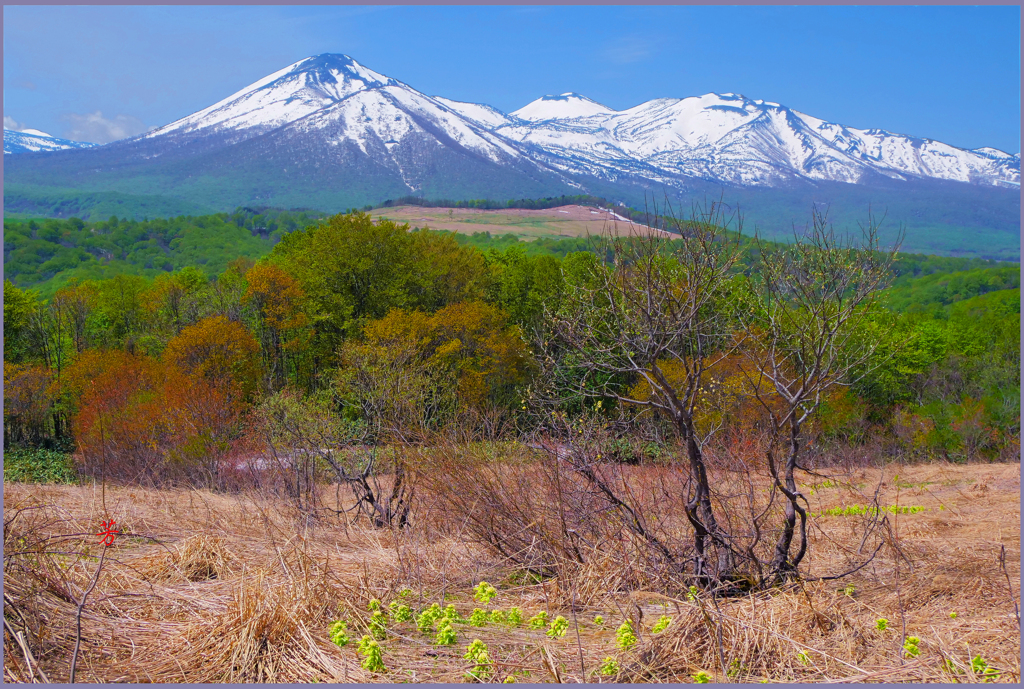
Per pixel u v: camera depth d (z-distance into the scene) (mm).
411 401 8633
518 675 3920
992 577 5539
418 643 4375
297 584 4867
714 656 4016
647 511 6133
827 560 6195
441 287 39531
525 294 38969
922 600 5145
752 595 4727
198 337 28984
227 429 15883
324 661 4047
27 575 4797
